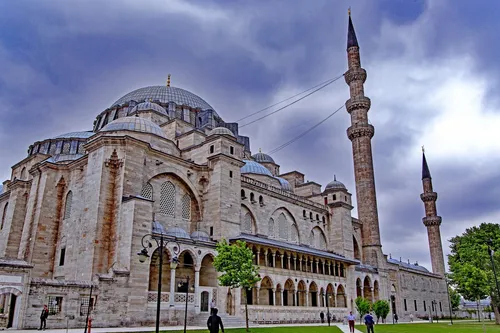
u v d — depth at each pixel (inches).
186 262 1871.3
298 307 2194.9
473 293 2240.4
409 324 2459.4
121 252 1576.0
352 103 3491.6
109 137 1756.9
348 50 3676.2
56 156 2428.6
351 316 1488.7
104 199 1689.2
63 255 1891.0
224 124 2970.0
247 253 1583.4
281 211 2689.5
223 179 2086.6
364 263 3218.5
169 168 1988.2
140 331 1207.6
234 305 1854.1
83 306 1369.3
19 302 1226.0
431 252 4517.7
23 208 2267.5
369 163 3383.4
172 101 2871.6
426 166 4650.6
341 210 3061.0
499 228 2933.1
